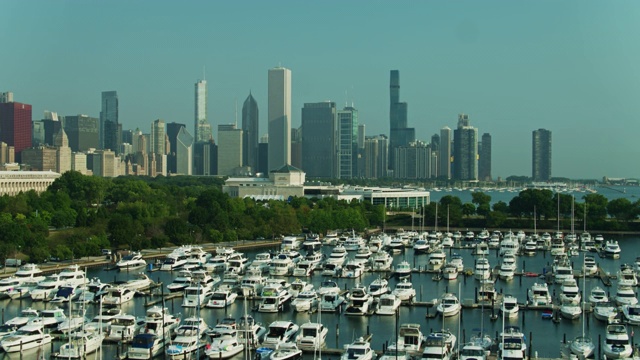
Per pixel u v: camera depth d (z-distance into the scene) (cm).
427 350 12962
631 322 16062
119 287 18725
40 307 18450
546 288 18275
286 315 17288
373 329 15912
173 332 14638
